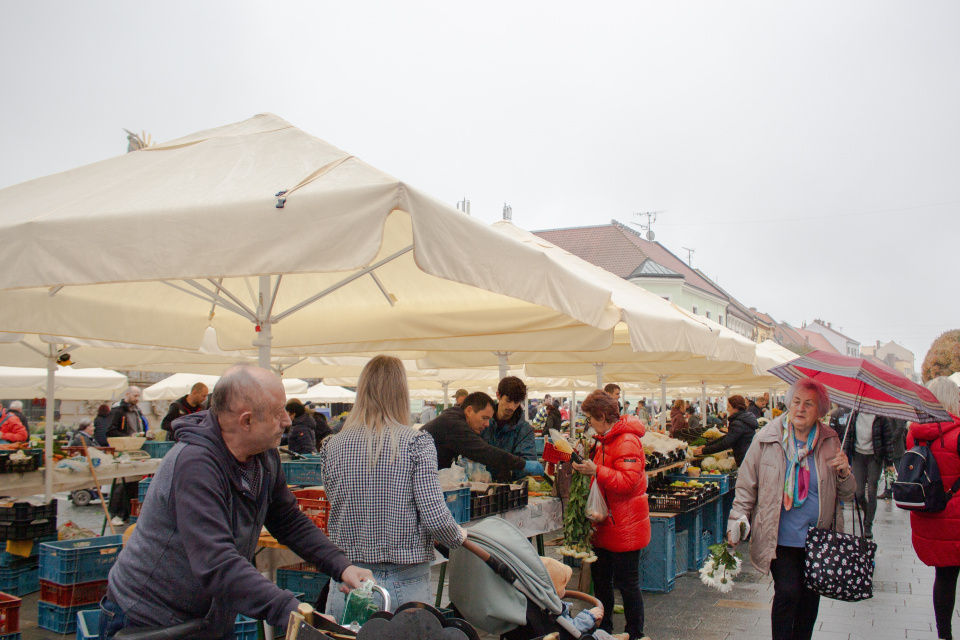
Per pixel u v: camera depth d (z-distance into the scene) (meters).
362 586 2.72
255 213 3.14
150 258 3.22
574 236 52.28
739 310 69.56
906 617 6.79
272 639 4.52
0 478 7.19
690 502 7.85
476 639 2.46
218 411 2.52
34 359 9.45
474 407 5.28
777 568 4.80
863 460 10.20
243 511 2.58
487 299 6.22
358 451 3.41
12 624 3.80
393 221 4.50
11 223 3.42
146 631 2.38
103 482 10.42
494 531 3.73
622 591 5.46
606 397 5.58
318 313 6.79
